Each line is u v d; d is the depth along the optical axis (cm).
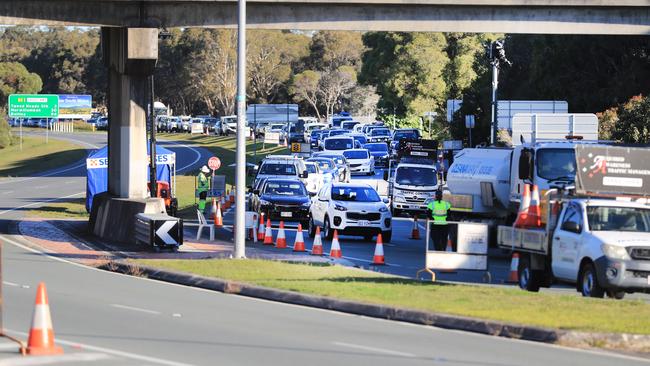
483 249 6444
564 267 5906
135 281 6325
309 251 8656
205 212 13512
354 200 10012
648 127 13175
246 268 6656
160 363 3469
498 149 9025
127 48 9688
